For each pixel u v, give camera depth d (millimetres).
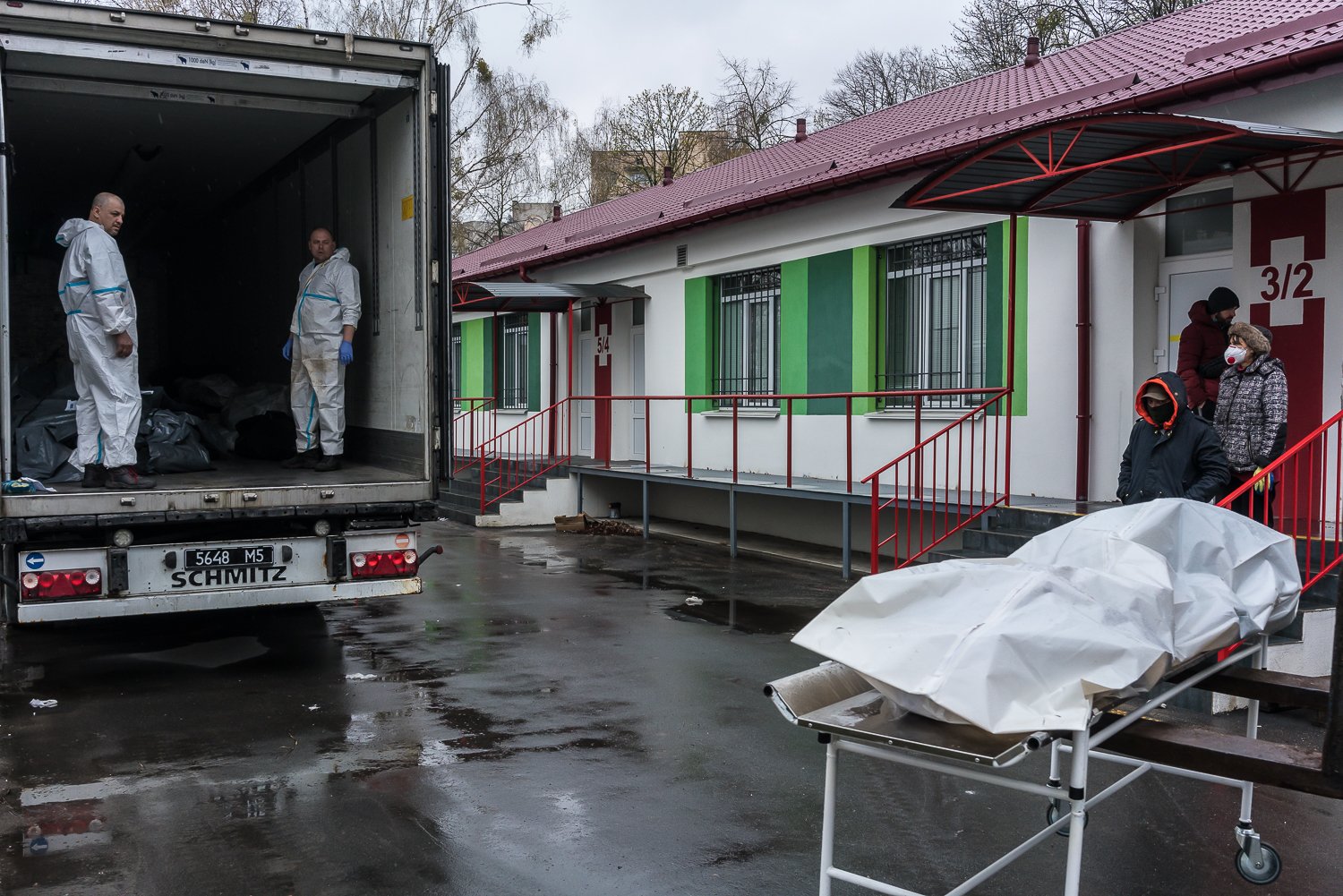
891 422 11594
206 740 5527
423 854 4188
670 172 20641
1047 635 2947
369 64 6938
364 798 4766
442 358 7109
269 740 5535
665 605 9273
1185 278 8953
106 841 4270
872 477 9289
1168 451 6043
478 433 21281
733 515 12109
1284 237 8203
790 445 11336
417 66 7051
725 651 7586
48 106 8047
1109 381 9312
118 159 9758
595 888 3918
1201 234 8836
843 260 12156
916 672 2949
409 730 5734
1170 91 8383
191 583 6430
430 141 7082
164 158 9602
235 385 10156
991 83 13734
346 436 8828
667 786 4953
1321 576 6582
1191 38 10125
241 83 7176
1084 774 2908
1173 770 3787
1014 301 9414
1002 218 10328
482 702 6281
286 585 6656
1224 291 7910
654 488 15727
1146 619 3219
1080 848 2914
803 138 17438
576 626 8414
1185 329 8312
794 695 3307
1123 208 8977
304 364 7926
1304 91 7781
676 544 13148
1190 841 4391
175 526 6668
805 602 9438
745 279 14023
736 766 5227
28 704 6133
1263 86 7883
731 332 14289
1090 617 3086
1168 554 3781
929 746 2906
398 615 8820
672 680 6793
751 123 35062
